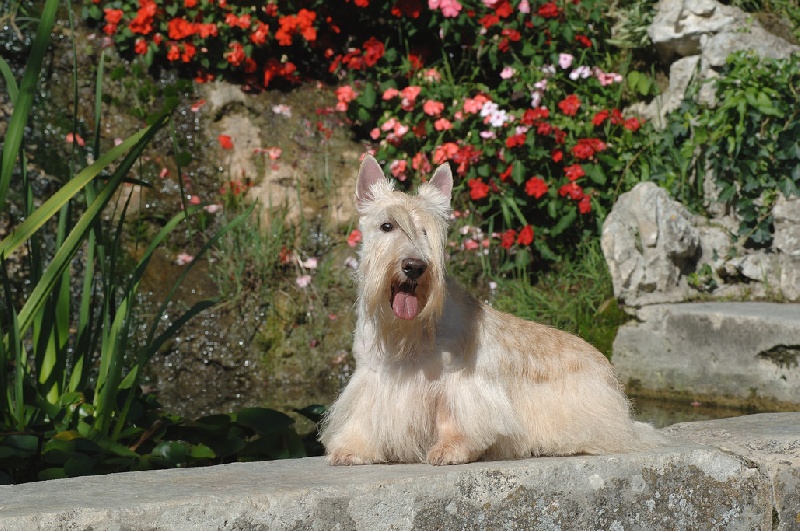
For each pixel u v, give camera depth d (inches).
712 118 368.2
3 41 406.9
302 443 212.4
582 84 422.9
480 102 396.8
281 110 422.9
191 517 122.8
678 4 401.4
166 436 211.0
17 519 115.9
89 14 422.3
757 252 358.9
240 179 405.1
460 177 410.3
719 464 156.3
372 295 149.6
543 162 404.5
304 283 378.9
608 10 444.1
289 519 127.2
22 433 187.2
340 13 455.5
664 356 329.7
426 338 148.3
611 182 403.5
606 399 159.5
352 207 403.5
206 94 421.7
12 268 350.6
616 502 147.7
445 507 135.9
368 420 153.6
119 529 119.4
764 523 159.5
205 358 360.8
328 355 372.2
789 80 359.6
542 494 142.2
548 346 159.8
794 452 163.5
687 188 379.2
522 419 153.6
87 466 180.9
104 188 196.7
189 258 380.8
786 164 354.0
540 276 392.5
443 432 149.1
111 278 214.7
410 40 450.0
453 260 389.4
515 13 428.5
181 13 424.8
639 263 346.3
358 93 429.1
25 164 214.8
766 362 303.4
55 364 210.2
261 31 418.6
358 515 131.0
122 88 416.2
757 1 409.7
